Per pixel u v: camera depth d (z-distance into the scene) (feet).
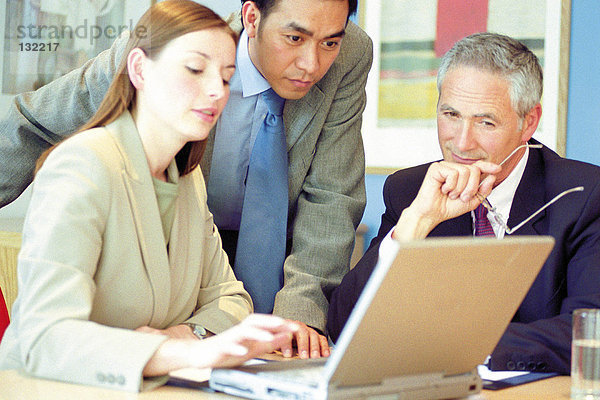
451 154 5.79
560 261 5.59
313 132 6.31
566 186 5.72
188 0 4.46
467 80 5.62
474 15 10.60
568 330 4.60
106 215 4.16
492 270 3.49
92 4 9.90
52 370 3.79
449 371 3.76
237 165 6.43
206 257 5.31
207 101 4.36
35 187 4.21
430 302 3.34
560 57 10.17
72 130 6.75
